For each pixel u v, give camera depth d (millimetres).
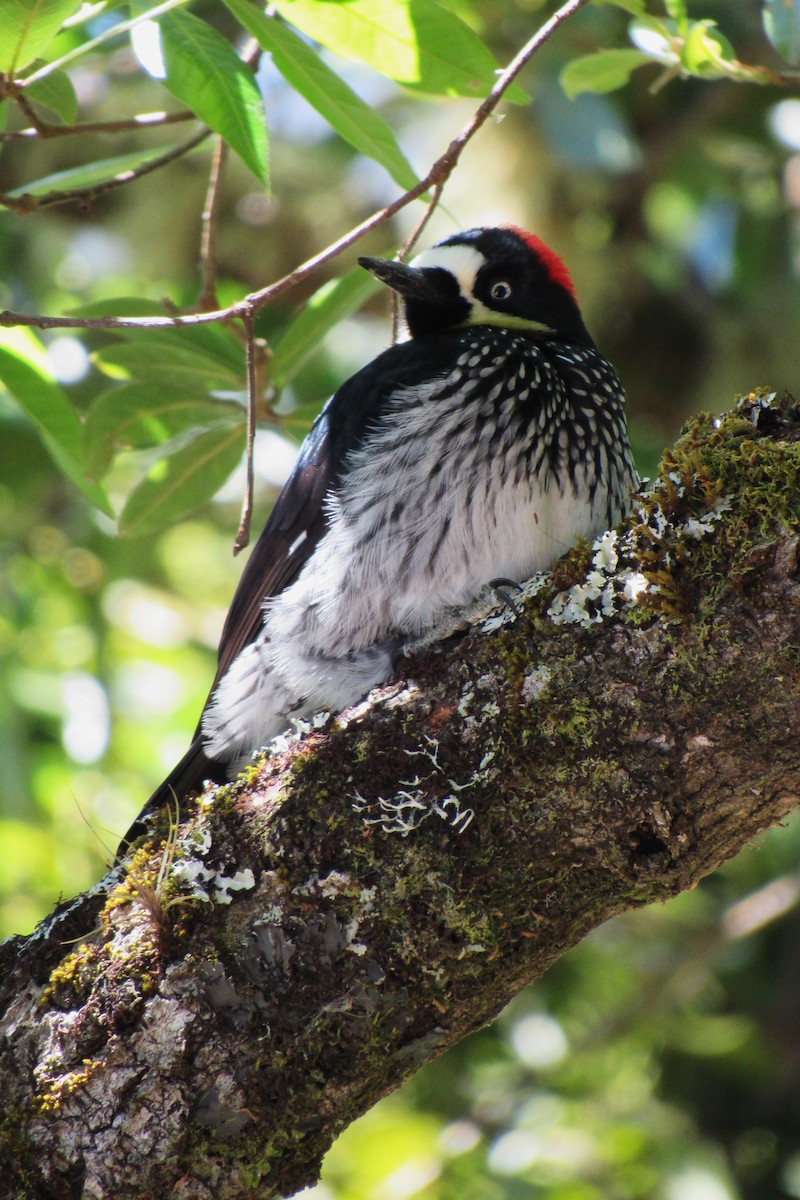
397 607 7137
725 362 13859
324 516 7609
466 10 10352
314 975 5367
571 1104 11922
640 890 5371
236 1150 5309
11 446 12945
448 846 5375
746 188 13695
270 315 14414
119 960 5453
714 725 5109
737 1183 12359
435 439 7227
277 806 5555
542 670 5398
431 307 8578
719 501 5195
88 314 7969
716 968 13031
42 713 13086
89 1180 5273
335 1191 11242
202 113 5820
